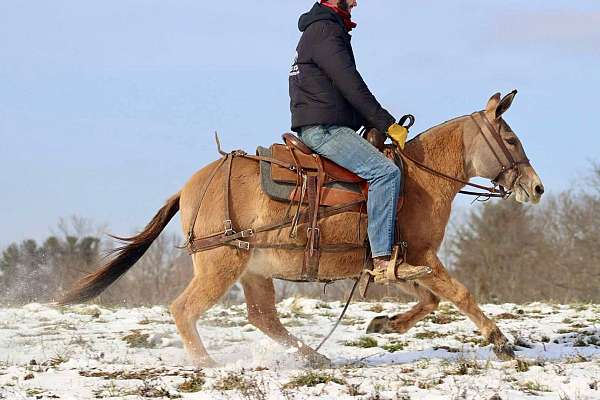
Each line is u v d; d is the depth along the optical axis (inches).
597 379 351.9
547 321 575.5
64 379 370.9
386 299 743.7
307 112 414.0
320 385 345.4
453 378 356.8
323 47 410.9
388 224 402.9
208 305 405.1
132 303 764.6
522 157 430.9
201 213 409.7
